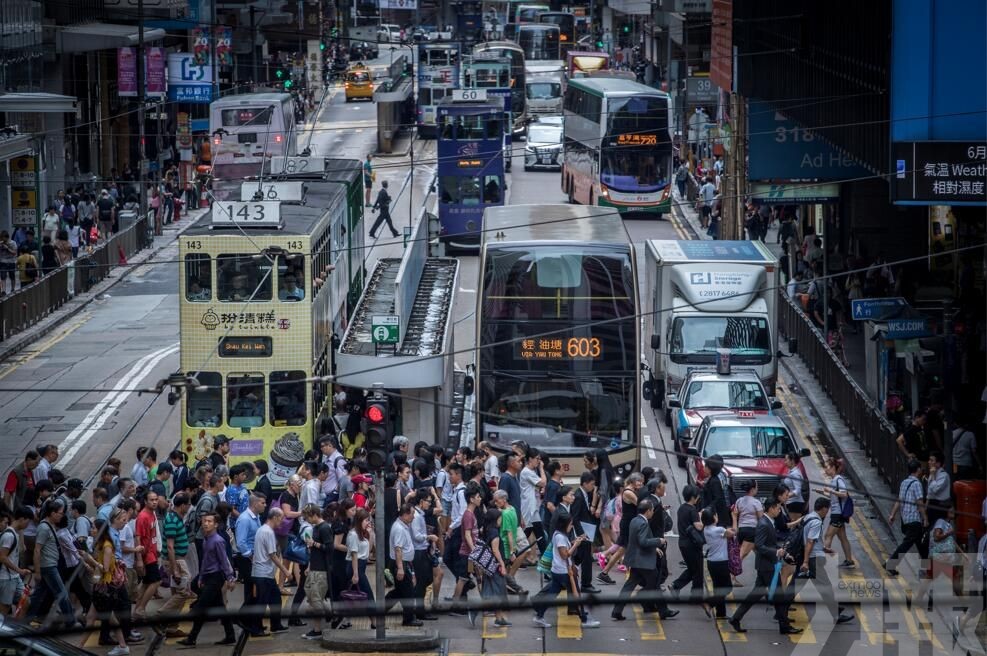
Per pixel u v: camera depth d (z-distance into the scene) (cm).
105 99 18175
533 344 7612
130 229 14850
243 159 16188
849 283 11156
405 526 5522
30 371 10288
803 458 8494
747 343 9325
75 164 16612
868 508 7544
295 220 8181
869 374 8762
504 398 7612
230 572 5419
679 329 9356
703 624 5716
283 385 7669
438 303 9550
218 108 16125
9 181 12544
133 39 15850
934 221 11350
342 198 9881
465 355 10788
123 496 5656
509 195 18288
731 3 13000
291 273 7662
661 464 8450
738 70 12456
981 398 7688
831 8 9156
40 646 4000
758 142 11281
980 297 9844
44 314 11912
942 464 6700
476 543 5709
